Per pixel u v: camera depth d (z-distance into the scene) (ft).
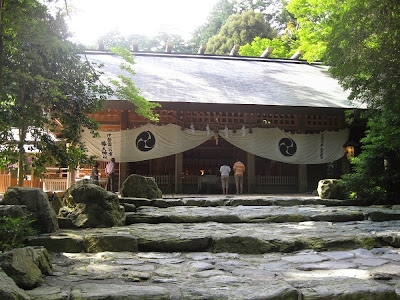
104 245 17.61
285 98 54.49
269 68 68.95
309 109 53.36
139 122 55.31
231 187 59.16
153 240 17.95
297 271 14.01
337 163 61.77
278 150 57.41
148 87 53.52
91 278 12.91
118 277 13.10
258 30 104.99
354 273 13.61
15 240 16.58
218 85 57.21
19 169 30.89
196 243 18.07
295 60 74.95
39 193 19.71
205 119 57.62
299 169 58.59
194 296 10.93
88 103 31.91
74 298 10.57
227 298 10.80
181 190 55.93
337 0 39.22
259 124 57.72
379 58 29.40
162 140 54.90
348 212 27.66
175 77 58.80
